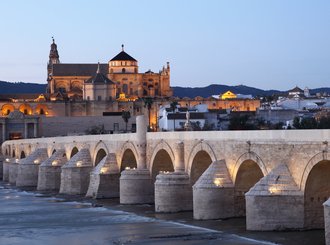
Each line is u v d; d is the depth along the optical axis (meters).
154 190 110.69
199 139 96.88
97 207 115.00
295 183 75.31
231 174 88.25
